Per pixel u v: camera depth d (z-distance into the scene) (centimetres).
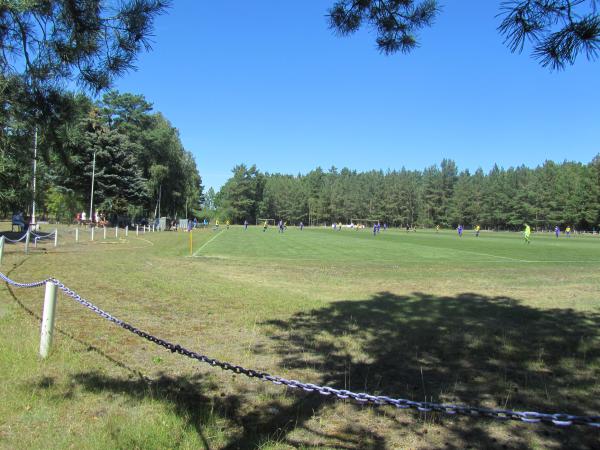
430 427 487
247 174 15812
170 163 7956
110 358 670
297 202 17000
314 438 456
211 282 1507
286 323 948
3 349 660
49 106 516
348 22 562
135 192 6359
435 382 624
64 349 684
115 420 462
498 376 648
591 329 933
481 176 16438
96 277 1497
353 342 812
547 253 3344
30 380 562
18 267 1655
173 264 2073
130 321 916
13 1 456
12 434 432
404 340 832
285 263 2322
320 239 5188
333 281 1664
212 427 466
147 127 7606
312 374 644
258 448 430
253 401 543
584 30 355
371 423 494
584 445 453
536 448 446
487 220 14825
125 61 504
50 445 412
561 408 543
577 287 1566
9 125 509
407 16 548
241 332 867
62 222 6034
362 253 3134
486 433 476
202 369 646
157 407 504
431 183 15850
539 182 13738
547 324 977
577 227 12669
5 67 500
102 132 6081
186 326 898
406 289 1484
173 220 8044
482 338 849
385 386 605
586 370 682
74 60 497
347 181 18125
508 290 1478
